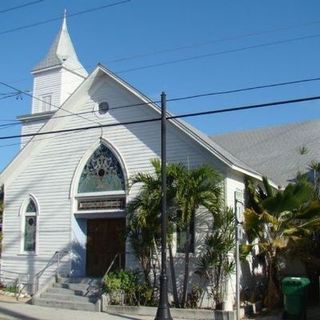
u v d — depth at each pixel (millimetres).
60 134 24516
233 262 18578
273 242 18344
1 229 25844
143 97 22047
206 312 17125
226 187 19703
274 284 18922
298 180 21953
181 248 20125
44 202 24484
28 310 19031
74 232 23453
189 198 17953
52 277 22922
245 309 18016
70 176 23938
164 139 16984
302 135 31094
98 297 19578
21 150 25156
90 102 23859
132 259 21469
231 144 33156
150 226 18797
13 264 24766
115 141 22812
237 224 17062
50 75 39562
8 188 25766
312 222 18688
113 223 23078
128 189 20594
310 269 21453
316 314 17969
